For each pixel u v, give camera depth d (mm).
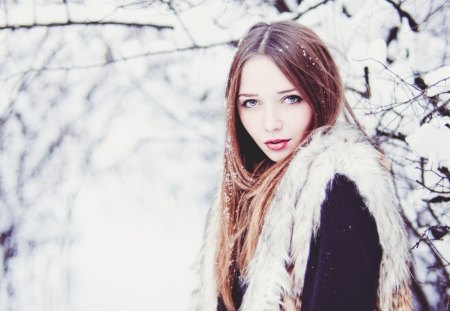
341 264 812
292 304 908
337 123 992
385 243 839
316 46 1065
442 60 2650
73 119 4402
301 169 917
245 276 1048
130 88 4359
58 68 4152
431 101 1822
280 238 929
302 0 3492
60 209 4402
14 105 4301
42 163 4410
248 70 1056
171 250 4414
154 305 4070
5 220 4324
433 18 2732
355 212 829
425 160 1992
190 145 4586
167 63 4223
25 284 4184
